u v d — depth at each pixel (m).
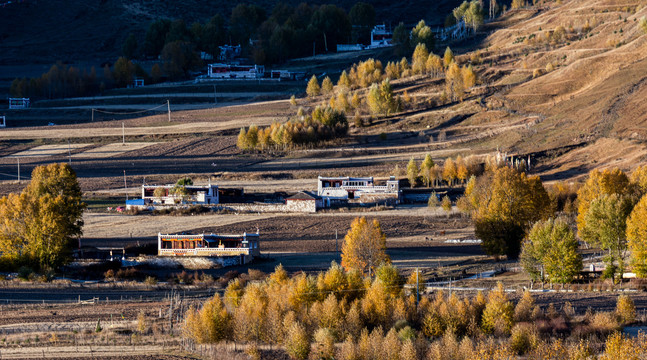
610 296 160.75
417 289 148.62
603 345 125.62
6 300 176.38
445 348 124.81
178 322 155.00
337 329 139.75
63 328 152.38
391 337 127.00
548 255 174.75
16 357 136.50
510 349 124.81
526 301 139.88
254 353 134.62
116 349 139.38
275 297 151.88
